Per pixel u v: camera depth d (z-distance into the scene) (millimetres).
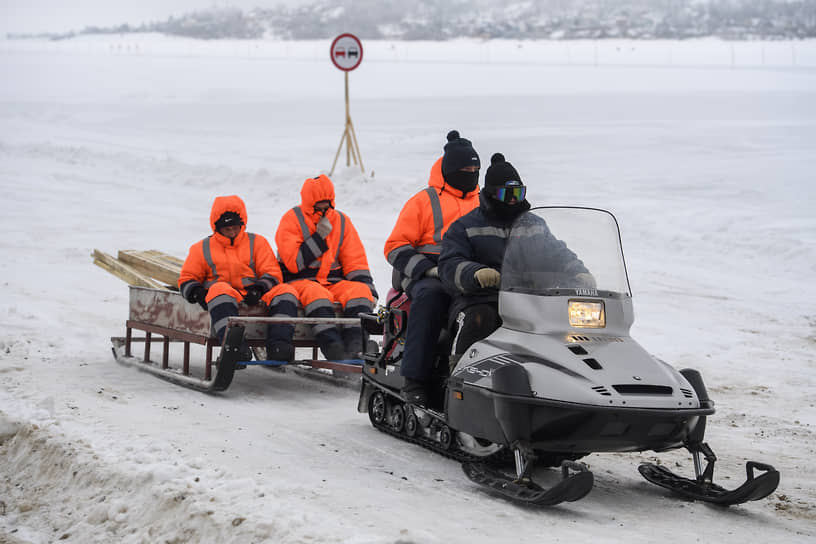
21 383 8336
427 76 81125
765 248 16844
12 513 5758
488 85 68188
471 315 6176
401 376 6656
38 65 98500
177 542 4848
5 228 18516
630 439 5285
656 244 17703
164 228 19328
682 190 22719
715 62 105625
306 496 5270
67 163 29484
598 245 6031
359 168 23875
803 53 121812
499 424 5543
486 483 5605
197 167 27156
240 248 8992
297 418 7684
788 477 6316
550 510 5277
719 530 5035
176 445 6344
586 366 5359
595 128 36250
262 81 76375
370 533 4598
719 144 30656
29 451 6453
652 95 53562
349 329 8938
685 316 12797
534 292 5773
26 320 11414
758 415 8258
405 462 6305
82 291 13461
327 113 47031
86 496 5629
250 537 4609
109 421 6957
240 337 8320
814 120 37438
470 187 7254
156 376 9125
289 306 8641
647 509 5426
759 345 11320
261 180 25109
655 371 5461
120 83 73562
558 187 23266
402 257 6977
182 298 8922
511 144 31625
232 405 8078
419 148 32000
